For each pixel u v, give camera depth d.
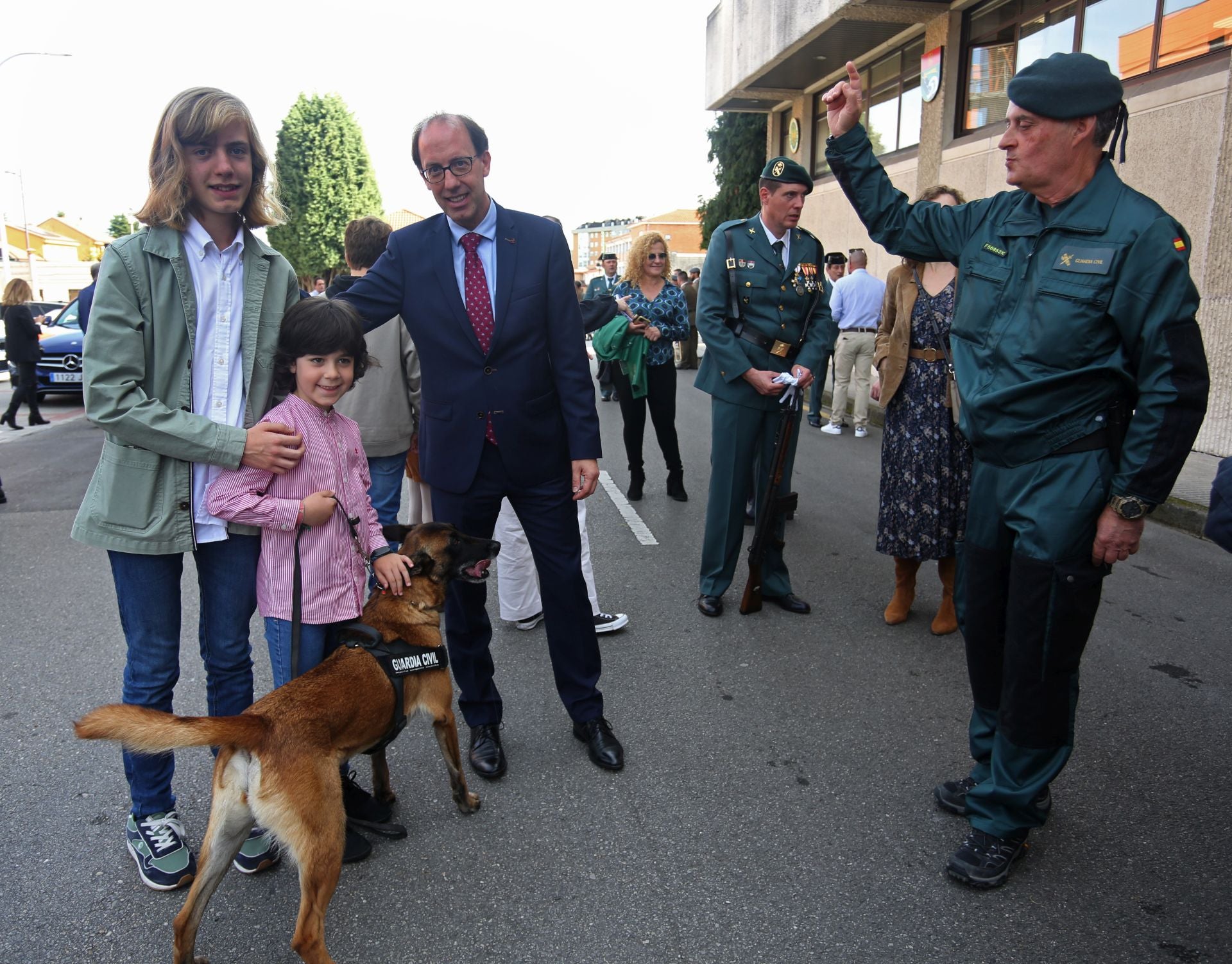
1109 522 2.29
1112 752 3.27
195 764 3.24
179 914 2.16
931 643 4.31
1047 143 2.27
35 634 4.50
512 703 3.74
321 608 2.59
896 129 13.58
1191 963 2.25
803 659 4.13
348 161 40.34
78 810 2.98
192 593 5.09
